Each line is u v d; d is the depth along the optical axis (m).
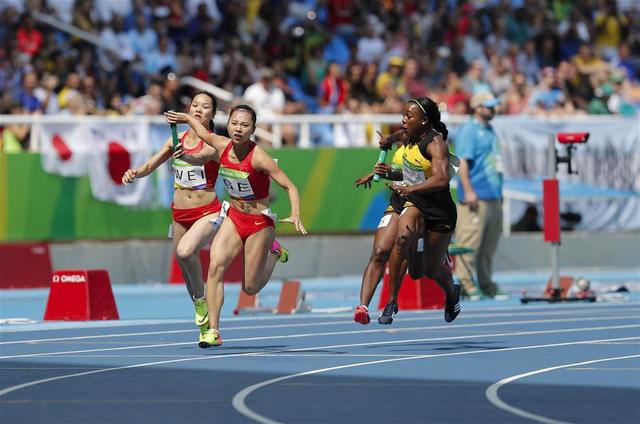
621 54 88.38
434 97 75.19
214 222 36.19
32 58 71.00
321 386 28.19
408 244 34.81
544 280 67.00
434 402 25.73
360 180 37.12
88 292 46.31
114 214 64.88
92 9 74.94
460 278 55.03
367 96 76.12
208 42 76.12
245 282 35.53
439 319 46.03
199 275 36.25
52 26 73.44
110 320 46.56
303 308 50.03
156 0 76.81
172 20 76.69
